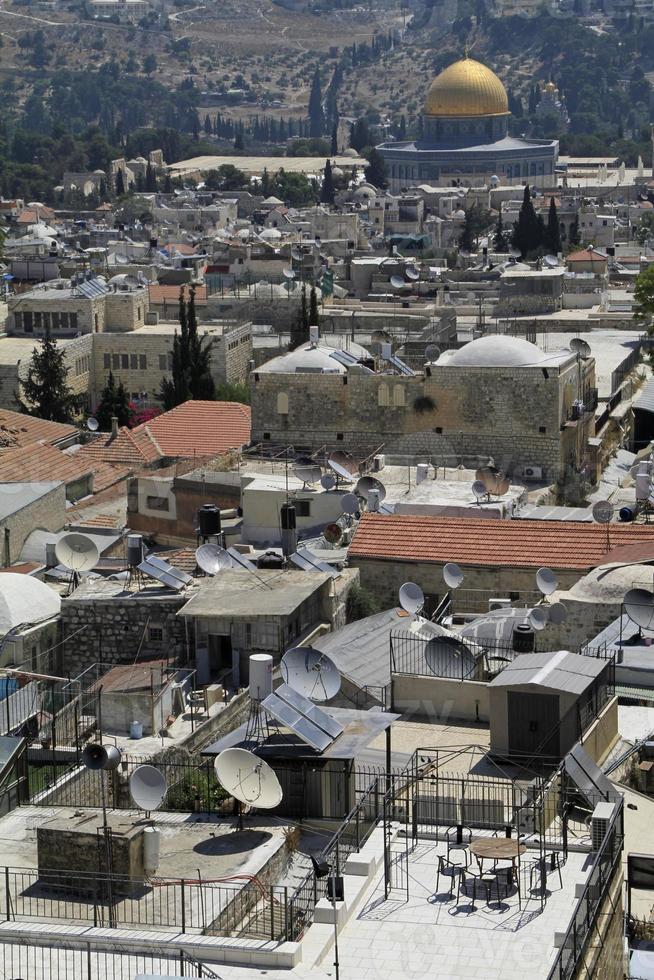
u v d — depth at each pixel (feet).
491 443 603.67
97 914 237.45
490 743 302.45
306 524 522.47
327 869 236.43
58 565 482.28
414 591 412.16
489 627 396.98
